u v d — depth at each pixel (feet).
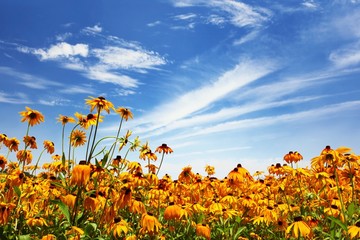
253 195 3.41
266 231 3.02
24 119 3.01
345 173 2.67
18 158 3.29
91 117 2.78
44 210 2.73
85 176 2.02
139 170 3.16
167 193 3.35
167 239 2.66
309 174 3.06
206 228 2.52
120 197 2.16
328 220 2.80
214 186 3.72
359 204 2.97
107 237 2.20
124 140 2.49
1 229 2.08
